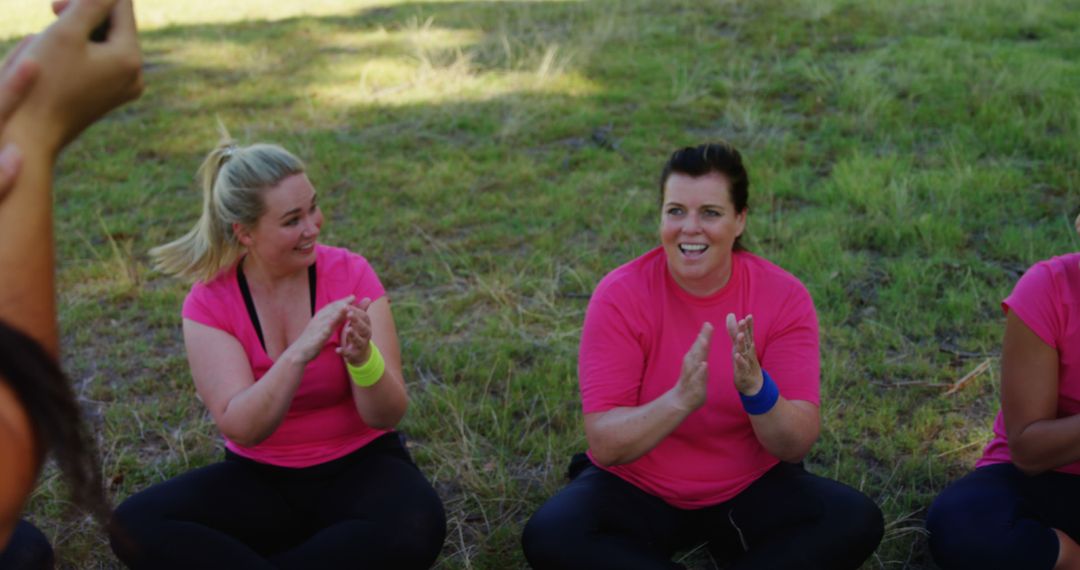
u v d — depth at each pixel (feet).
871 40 27.81
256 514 9.73
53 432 2.57
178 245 10.03
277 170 9.59
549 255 17.26
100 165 21.97
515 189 20.24
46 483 11.78
